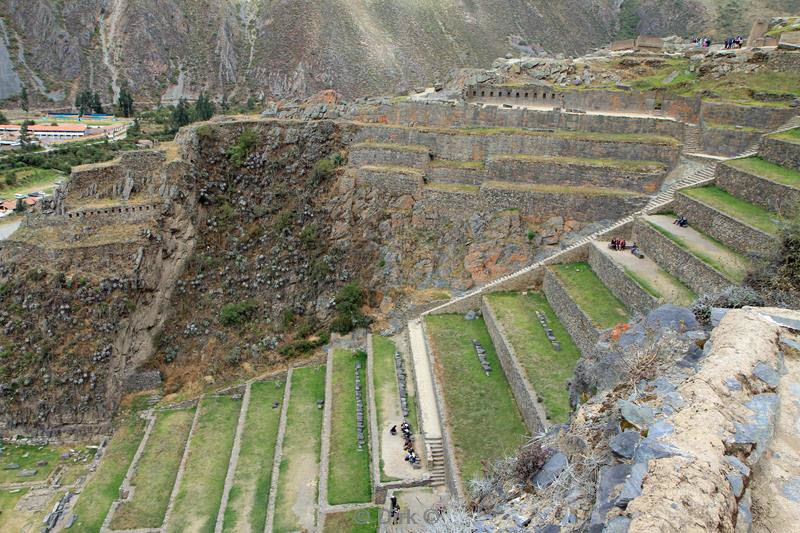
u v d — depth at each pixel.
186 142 57.75
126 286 48.06
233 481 35.38
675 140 48.75
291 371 46.03
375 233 52.00
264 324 50.44
